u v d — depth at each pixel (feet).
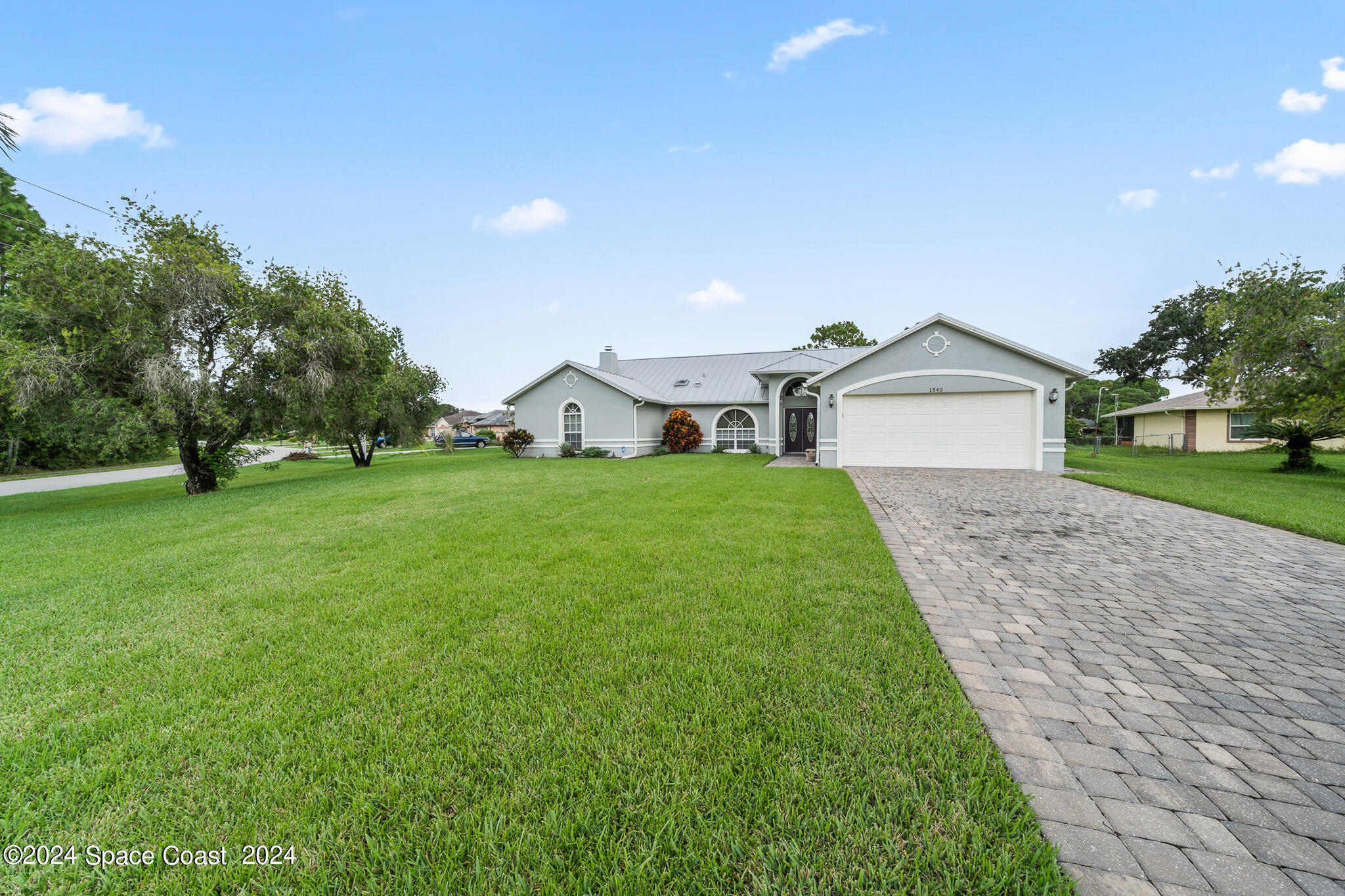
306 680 8.87
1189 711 7.73
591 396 66.85
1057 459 40.55
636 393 65.10
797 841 5.31
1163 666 9.20
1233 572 14.76
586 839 5.43
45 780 6.39
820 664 8.98
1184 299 118.11
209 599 13.07
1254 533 19.63
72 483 58.95
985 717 7.57
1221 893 4.66
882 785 6.04
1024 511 24.12
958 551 17.20
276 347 40.19
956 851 5.14
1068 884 4.74
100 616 12.04
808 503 25.43
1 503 40.75
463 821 5.66
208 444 41.24
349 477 45.98
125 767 6.57
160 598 13.19
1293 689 8.37
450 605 12.27
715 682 8.44
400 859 5.28
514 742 6.96
